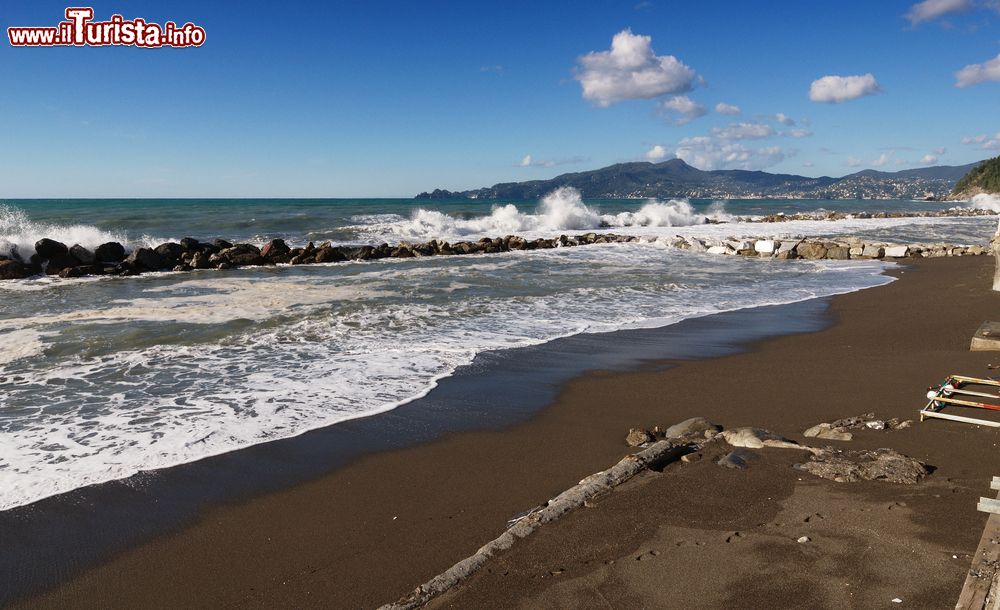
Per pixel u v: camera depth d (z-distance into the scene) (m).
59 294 12.90
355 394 6.66
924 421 5.28
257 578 3.48
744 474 4.32
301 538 3.91
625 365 7.89
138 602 3.30
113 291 13.31
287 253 19.88
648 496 4.04
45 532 3.98
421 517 4.14
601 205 76.75
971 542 3.22
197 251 19.69
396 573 3.48
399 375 7.34
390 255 21.50
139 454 5.11
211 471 4.85
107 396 6.48
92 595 3.37
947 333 9.12
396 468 4.94
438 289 13.67
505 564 3.35
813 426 5.43
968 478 4.04
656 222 39.16
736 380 7.16
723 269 18.27
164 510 4.27
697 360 8.14
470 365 7.82
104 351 8.17
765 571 3.12
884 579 2.97
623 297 13.03
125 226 28.48
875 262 20.39
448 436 5.60
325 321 10.16
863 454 4.53
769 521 3.63
